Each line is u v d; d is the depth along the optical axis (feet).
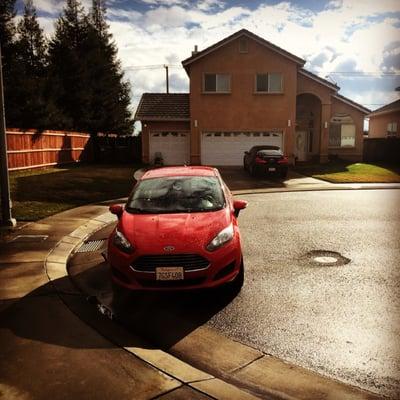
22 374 12.01
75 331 14.78
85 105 107.76
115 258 17.58
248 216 35.60
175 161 85.30
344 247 25.48
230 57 79.46
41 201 39.78
